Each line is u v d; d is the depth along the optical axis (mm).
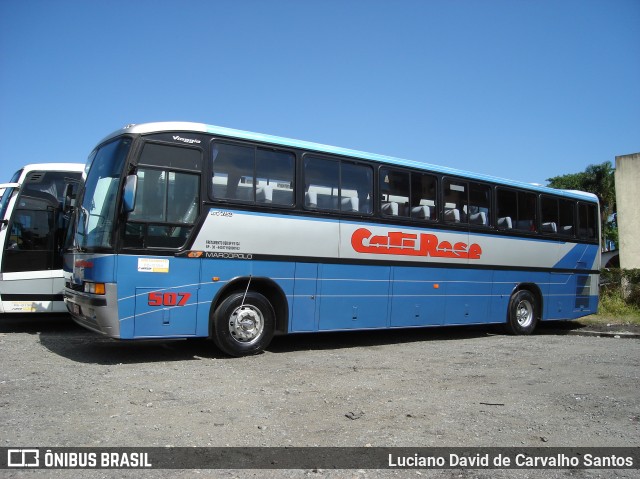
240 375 7508
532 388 7223
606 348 11195
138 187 8062
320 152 9930
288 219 9406
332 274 9922
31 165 11328
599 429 5562
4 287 10711
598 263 15602
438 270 11617
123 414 5582
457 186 12148
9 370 7434
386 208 10805
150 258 8062
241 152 9039
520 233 13383
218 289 8633
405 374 7953
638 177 27328
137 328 7938
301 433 5164
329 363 8656
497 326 14070
